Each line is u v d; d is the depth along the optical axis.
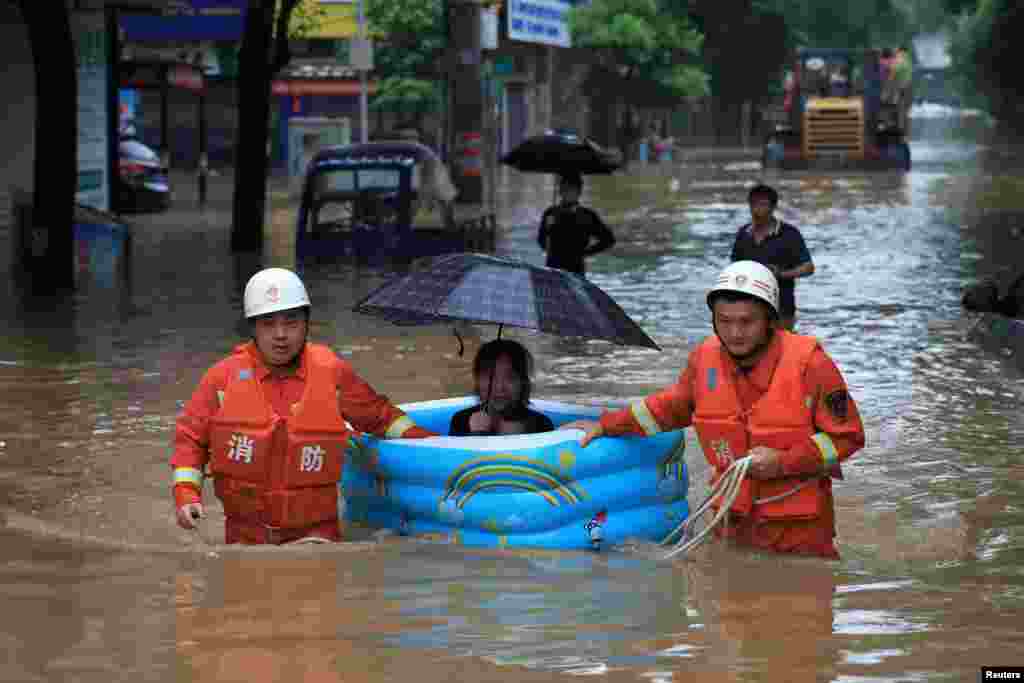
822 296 45.12
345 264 57.00
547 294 18.14
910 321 39.28
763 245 35.72
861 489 21.28
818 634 14.33
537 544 17.52
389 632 14.27
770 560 17.09
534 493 17.50
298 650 13.75
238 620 14.69
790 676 13.08
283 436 17.39
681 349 34.78
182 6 74.00
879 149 144.38
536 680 12.94
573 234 38.19
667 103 196.38
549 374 31.25
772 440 16.73
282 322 17.05
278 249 62.97
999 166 154.38
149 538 18.42
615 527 17.78
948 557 17.55
